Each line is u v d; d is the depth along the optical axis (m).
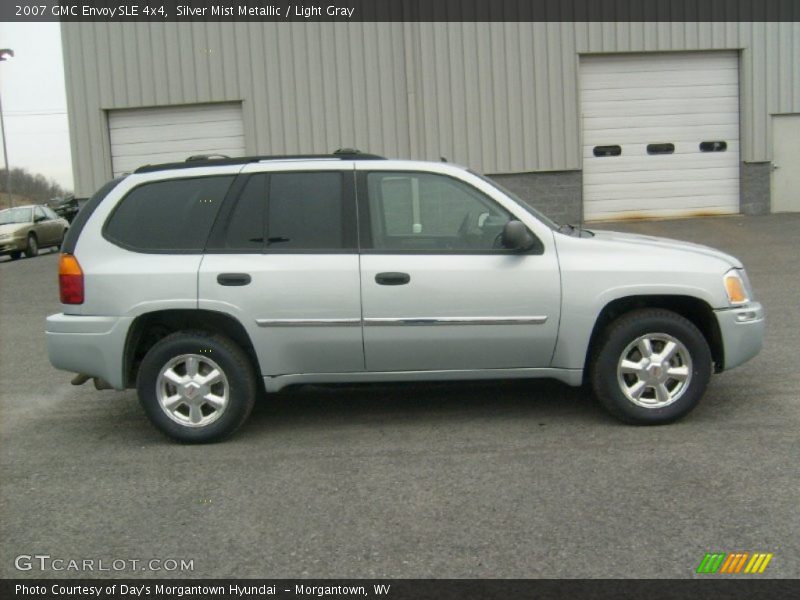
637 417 5.69
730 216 18.88
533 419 6.02
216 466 5.30
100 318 5.61
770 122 18.73
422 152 18.55
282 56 18.38
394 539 4.15
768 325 8.81
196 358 5.68
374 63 18.38
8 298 13.39
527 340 5.62
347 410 6.45
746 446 5.25
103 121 18.66
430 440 5.64
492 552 3.97
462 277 5.56
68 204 35.16
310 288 5.56
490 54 18.33
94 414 6.65
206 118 18.75
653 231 17.23
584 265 5.59
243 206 5.71
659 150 18.78
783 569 3.73
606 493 4.60
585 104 18.61
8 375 8.09
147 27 18.36
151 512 4.61
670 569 3.76
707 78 18.62
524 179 18.67
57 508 4.71
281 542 4.18
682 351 5.66
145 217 5.75
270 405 6.66
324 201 5.71
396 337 5.61
